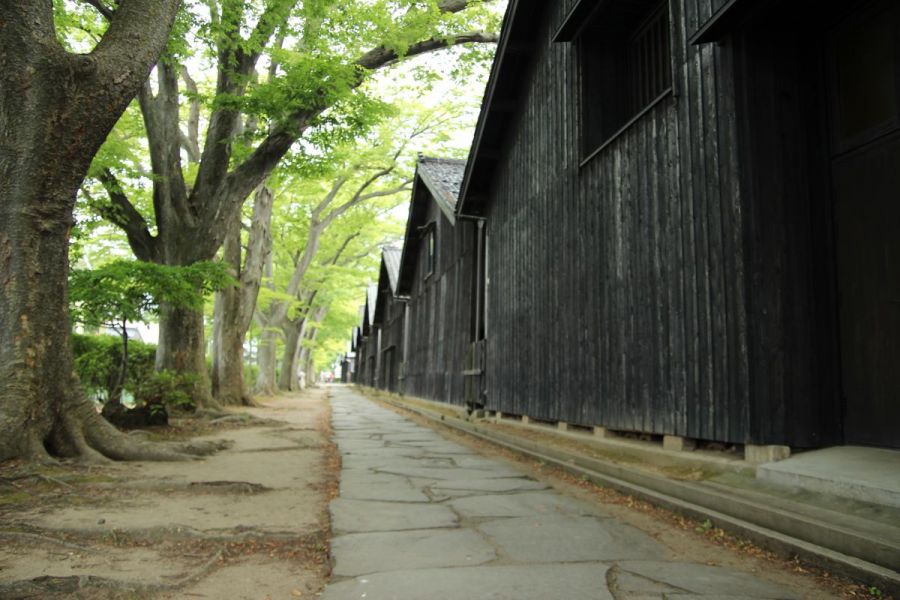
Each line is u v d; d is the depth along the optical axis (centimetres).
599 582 316
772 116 502
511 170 1164
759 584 314
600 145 787
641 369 652
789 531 370
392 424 1447
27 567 334
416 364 2292
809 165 506
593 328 775
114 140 1155
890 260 447
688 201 569
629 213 688
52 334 630
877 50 461
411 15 1305
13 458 580
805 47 517
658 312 620
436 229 2005
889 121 450
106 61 593
